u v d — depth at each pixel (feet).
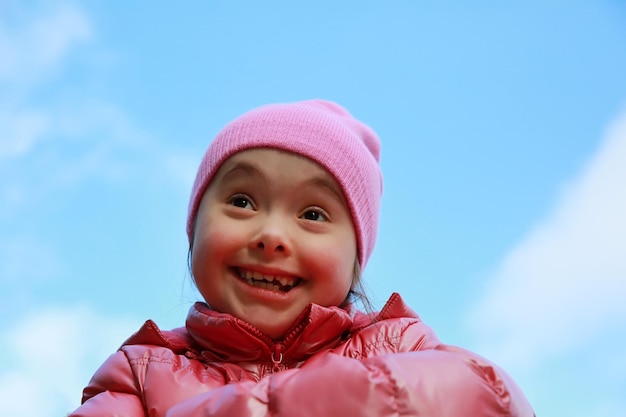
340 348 4.65
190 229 5.43
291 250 4.74
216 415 3.53
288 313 4.73
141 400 4.37
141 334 4.91
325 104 6.09
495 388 3.79
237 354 4.74
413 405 3.53
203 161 5.38
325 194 5.00
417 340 4.66
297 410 3.48
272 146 5.01
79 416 4.23
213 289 4.80
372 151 6.03
